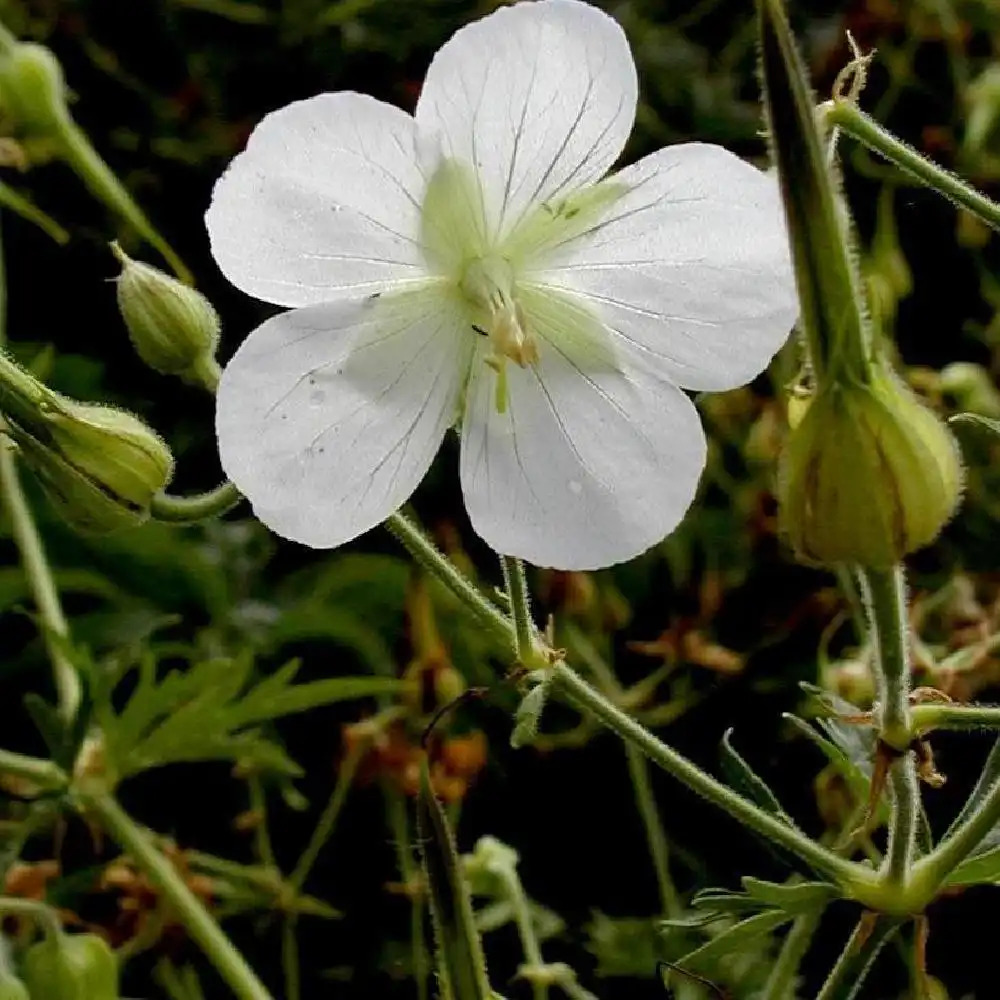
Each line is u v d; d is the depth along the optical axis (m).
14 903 0.25
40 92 0.29
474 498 0.21
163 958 0.28
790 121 0.19
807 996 0.28
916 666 0.28
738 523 0.30
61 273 0.32
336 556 0.30
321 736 0.29
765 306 0.21
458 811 0.28
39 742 0.30
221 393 0.20
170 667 0.30
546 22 0.20
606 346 0.21
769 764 0.30
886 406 0.19
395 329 0.21
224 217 0.20
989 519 0.31
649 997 0.28
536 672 0.22
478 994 0.22
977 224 0.32
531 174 0.21
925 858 0.21
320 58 0.33
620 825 0.29
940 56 0.34
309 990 0.29
